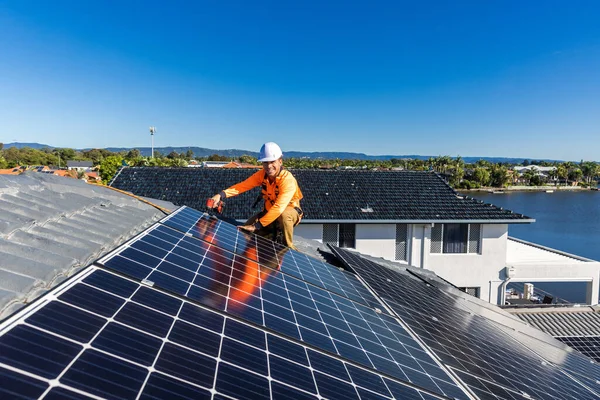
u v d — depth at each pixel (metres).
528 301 25.25
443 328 6.21
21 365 1.91
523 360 6.37
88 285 2.95
